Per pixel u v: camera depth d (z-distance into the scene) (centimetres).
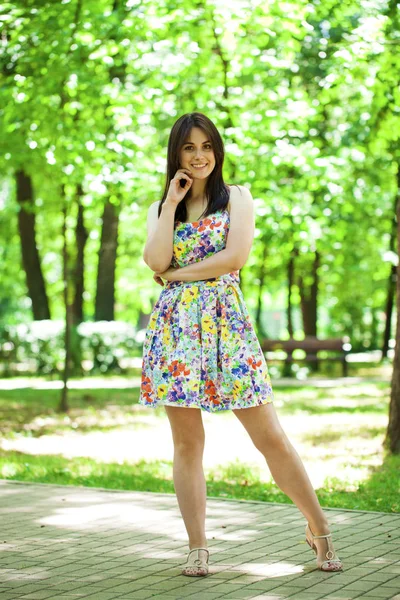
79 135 1303
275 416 512
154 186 1432
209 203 520
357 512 680
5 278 3547
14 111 1284
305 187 1568
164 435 1271
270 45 1473
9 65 1315
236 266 509
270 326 5703
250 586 471
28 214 2569
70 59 1262
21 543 580
